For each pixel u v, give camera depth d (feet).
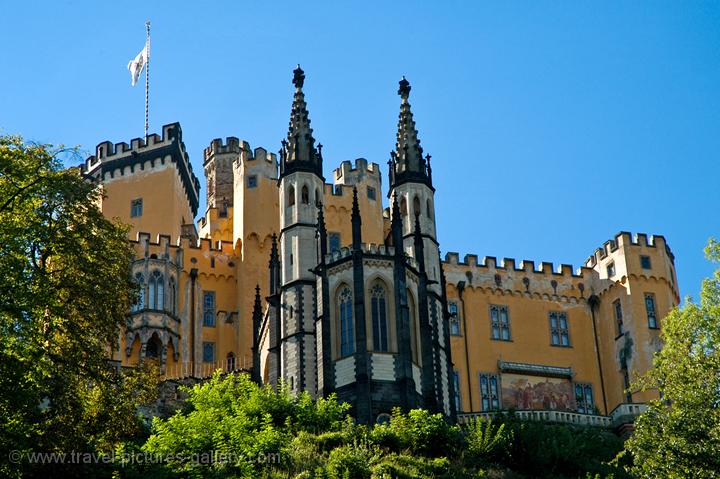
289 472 214.07
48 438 182.80
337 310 271.28
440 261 293.64
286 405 242.99
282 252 288.71
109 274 196.13
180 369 328.08
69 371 187.62
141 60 395.34
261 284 345.31
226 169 393.91
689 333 213.87
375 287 270.87
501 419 253.44
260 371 298.97
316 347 270.05
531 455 235.20
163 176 365.20
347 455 217.36
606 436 287.07
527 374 328.49
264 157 359.87
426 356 269.03
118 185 364.58
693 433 195.62
